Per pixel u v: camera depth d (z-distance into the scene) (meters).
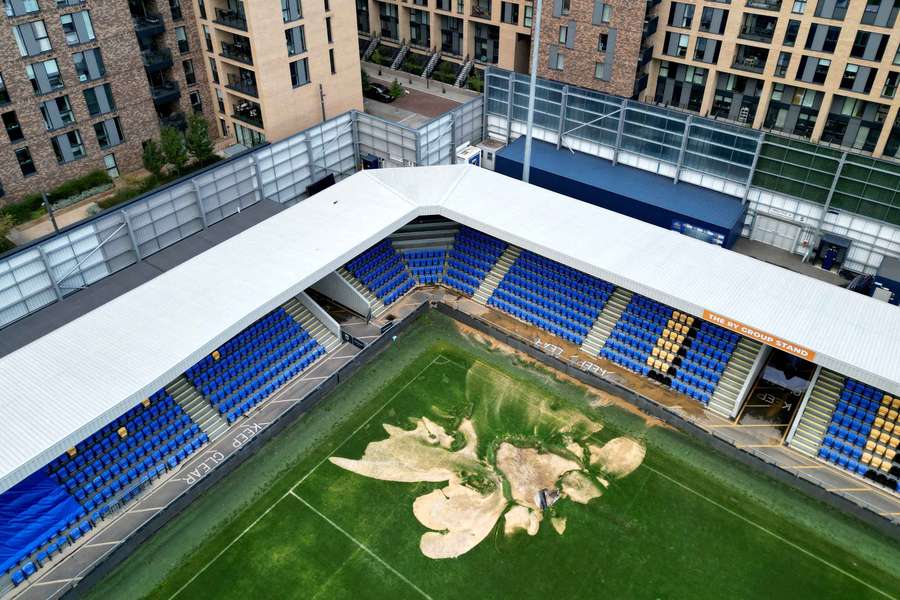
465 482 37.12
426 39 89.31
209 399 40.97
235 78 61.12
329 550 33.78
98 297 44.12
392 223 47.56
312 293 51.16
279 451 38.88
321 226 46.88
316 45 59.59
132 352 36.62
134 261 48.69
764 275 43.00
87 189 56.94
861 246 50.31
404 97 82.25
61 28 51.41
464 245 53.59
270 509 35.72
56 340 37.59
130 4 57.00
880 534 34.50
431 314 49.53
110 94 56.41
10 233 52.22
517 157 59.81
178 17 59.28
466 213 48.78
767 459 38.50
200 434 39.28
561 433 40.09
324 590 32.09
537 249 45.81
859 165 47.34
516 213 48.81
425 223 54.97
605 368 44.91
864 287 50.00
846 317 39.56
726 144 52.09
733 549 33.84
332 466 38.03
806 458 38.62
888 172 46.50
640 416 41.31
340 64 62.69
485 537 34.31
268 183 56.41
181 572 32.81
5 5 47.94
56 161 54.97
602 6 58.88
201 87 63.59
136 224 47.88
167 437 38.56
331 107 63.94
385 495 36.41
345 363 45.00
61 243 43.94
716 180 54.28
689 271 43.19
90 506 35.03
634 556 33.47
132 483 36.50
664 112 53.75
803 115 66.62
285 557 33.47
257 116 60.69
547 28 63.62
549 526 34.84
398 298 50.84
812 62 61.91
